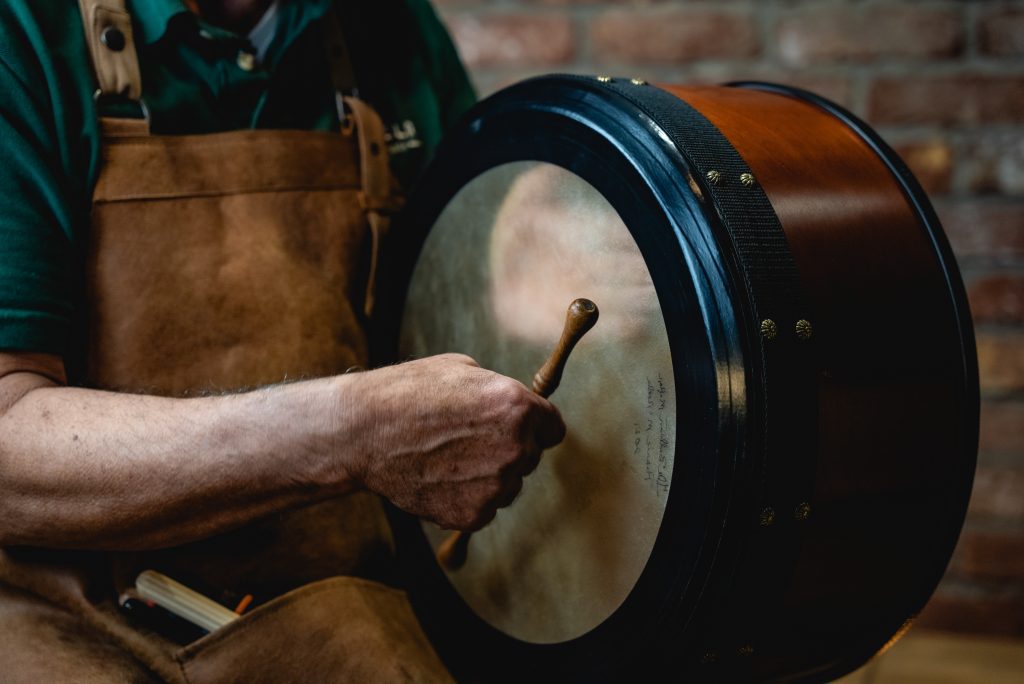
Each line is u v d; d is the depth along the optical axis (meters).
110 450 0.74
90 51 0.86
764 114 0.82
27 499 0.76
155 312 0.86
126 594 0.83
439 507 0.73
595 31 1.75
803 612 0.74
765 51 1.72
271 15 0.97
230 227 0.90
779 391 0.67
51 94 0.82
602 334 0.76
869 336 0.73
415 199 0.95
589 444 0.77
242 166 0.92
